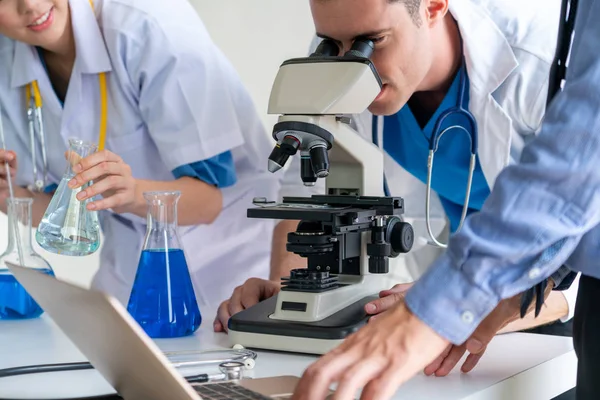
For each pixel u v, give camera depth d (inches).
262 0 105.5
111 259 89.3
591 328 39.1
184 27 83.9
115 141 84.7
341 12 55.3
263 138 92.0
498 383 42.7
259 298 57.9
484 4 70.0
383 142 74.1
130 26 81.0
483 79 66.8
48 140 87.7
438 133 67.5
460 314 34.5
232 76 88.7
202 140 82.0
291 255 70.4
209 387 38.3
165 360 29.0
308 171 52.9
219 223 90.1
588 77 33.8
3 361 47.1
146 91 82.0
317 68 52.0
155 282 54.1
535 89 67.2
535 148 34.4
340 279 55.1
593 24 34.7
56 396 39.4
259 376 44.0
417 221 82.8
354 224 50.8
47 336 54.1
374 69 52.4
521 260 34.2
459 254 34.7
